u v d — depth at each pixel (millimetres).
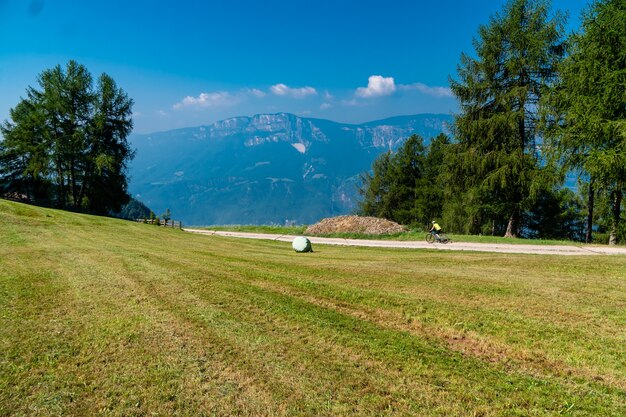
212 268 11906
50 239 17625
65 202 46719
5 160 45062
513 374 5465
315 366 5598
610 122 21062
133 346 6121
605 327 7047
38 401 4633
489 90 28438
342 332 6875
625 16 20938
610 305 8336
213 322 7188
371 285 10039
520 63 26562
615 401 4789
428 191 48625
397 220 53406
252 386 5043
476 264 14180
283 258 15617
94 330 6691
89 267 11516
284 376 5309
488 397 4875
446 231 43250
